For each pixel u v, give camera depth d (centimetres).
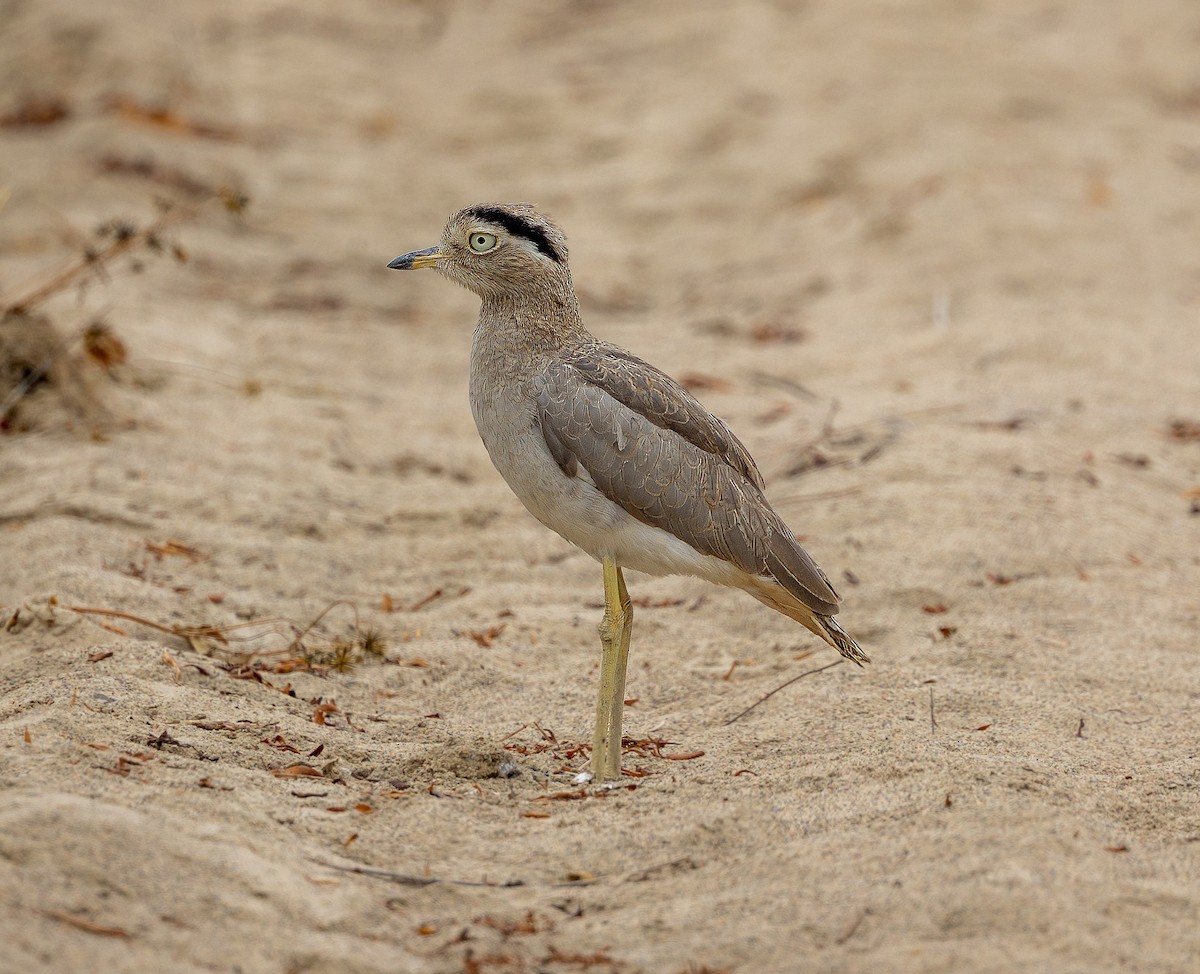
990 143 2339
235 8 3181
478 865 719
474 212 870
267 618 1055
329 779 803
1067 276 1897
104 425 1382
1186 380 1573
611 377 851
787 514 1262
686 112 2614
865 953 633
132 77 2570
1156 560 1171
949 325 1764
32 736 780
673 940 650
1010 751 840
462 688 973
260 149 2466
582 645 1051
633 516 841
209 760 803
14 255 1869
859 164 2328
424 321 1866
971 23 2972
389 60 3059
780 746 857
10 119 2402
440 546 1221
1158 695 934
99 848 650
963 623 1051
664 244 2166
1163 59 2806
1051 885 676
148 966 590
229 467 1327
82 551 1118
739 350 1736
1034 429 1434
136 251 1906
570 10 3300
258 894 648
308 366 1644
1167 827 759
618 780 827
